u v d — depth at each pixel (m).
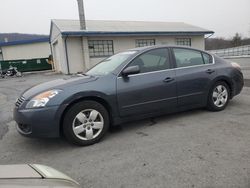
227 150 3.60
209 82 5.35
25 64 28.41
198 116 5.32
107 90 4.26
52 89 4.04
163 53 4.98
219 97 5.58
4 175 1.75
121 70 4.50
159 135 4.38
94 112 4.18
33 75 23.03
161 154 3.60
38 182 1.67
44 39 35.50
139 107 4.57
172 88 4.88
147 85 4.61
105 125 4.29
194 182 2.85
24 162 3.67
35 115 3.83
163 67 4.90
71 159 3.66
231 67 5.74
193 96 5.18
